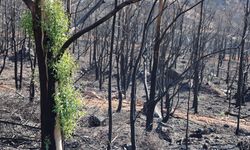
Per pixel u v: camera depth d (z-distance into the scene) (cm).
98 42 4106
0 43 3575
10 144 1630
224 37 6009
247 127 2664
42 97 1012
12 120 1706
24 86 3316
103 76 3847
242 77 3706
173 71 3331
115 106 2841
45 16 996
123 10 2945
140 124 2266
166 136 2086
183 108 3234
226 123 2734
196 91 3112
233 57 6366
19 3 2961
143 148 1872
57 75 1015
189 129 2367
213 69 5262
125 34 2905
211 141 2123
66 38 1028
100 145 1812
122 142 1870
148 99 1823
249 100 3778
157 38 1923
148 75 3775
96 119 2112
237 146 2036
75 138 1802
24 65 4153
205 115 3053
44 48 1002
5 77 3650
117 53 2864
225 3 6338
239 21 6162
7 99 1912
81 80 3653
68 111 1033
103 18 991
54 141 1016
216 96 4056
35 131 1688
